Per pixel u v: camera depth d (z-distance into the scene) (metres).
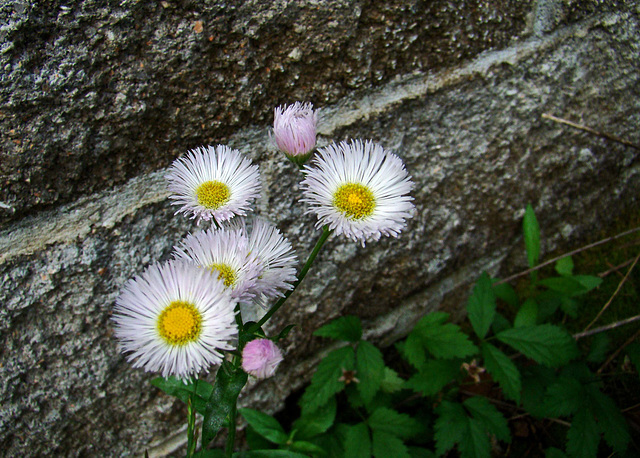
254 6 0.13
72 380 0.14
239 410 0.16
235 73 0.13
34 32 0.11
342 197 0.12
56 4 0.11
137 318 0.11
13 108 0.11
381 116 0.16
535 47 0.17
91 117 0.12
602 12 0.17
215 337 0.10
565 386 0.16
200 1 0.12
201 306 0.10
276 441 0.16
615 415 0.16
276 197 0.15
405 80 0.16
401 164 0.12
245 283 0.11
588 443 0.15
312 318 0.17
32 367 0.14
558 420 0.18
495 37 0.16
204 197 0.12
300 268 0.16
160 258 0.14
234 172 0.12
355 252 0.17
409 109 0.16
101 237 0.13
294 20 0.13
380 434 0.16
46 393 0.14
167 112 0.13
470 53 0.16
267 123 0.15
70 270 0.13
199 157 0.12
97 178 0.13
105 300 0.14
